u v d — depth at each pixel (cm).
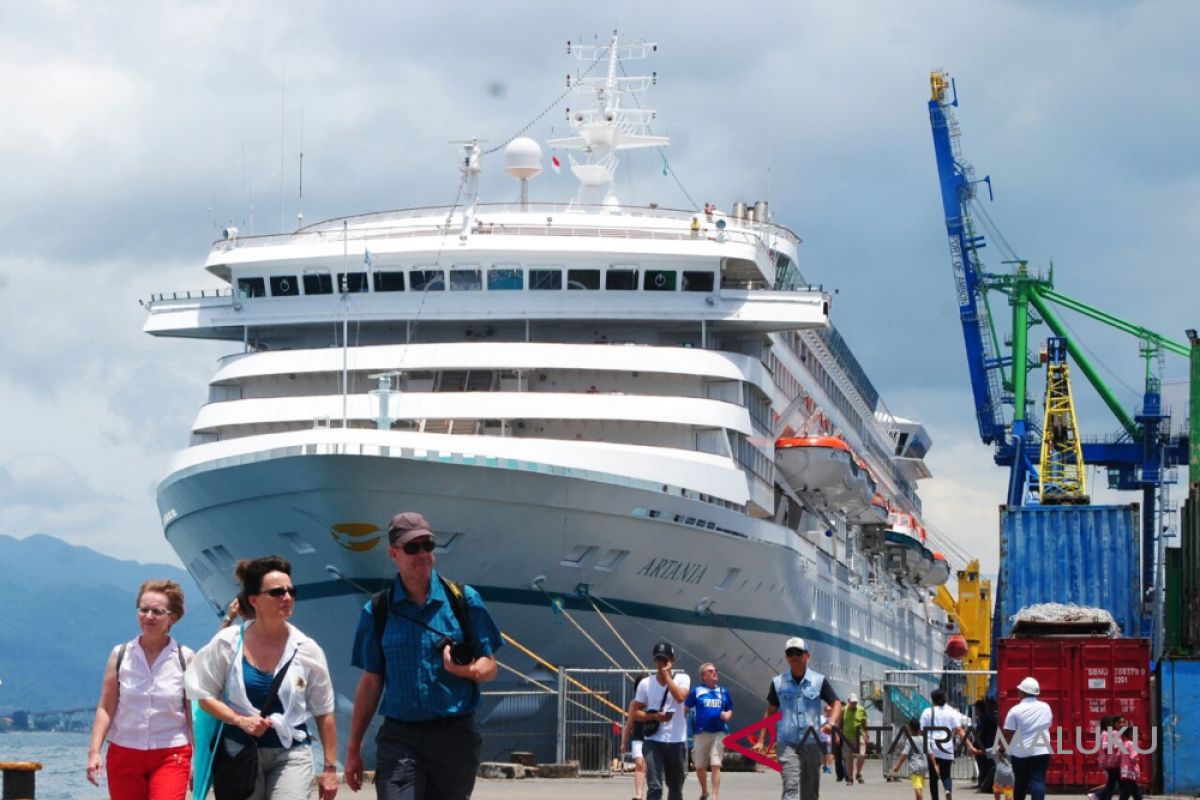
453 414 4509
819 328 4872
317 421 4612
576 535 4244
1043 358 7969
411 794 1328
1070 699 3488
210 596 4706
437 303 4791
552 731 4441
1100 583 4616
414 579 1352
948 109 9581
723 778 4062
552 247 4772
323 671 1432
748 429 4816
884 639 7419
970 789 3819
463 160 4856
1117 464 9288
